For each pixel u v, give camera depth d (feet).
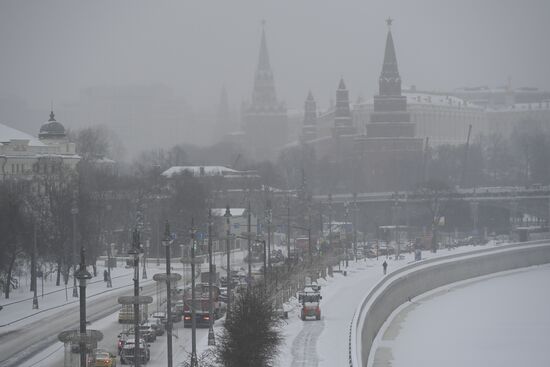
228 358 568.00
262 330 577.02
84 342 446.19
